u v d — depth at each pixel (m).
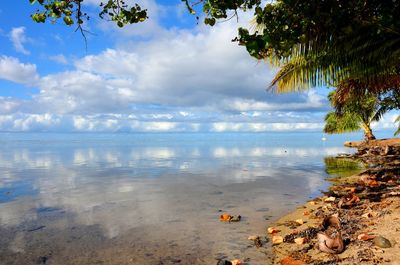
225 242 5.81
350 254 4.68
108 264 4.91
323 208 7.75
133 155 32.03
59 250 5.48
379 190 9.26
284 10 4.28
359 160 20.45
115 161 24.45
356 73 8.43
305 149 38.16
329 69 8.61
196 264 4.89
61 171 17.48
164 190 11.21
